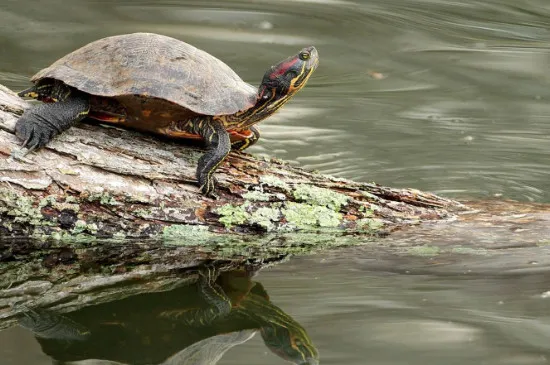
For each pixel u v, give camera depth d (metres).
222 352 7.02
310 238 9.34
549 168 13.46
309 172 9.83
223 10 20.16
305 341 7.04
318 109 15.90
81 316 7.73
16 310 7.79
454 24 20.28
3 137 8.52
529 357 6.69
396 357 6.69
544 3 21.84
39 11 19.38
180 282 8.66
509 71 17.67
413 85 17.11
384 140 14.47
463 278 8.55
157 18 19.34
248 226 9.24
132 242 9.01
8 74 15.99
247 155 9.73
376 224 9.58
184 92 8.59
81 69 8.67
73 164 8.76
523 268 8.68
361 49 18.72
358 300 8.00
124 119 8.88
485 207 10.35
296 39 18.81
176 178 9.04
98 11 19.59
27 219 8.74
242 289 8.44
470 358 6.67
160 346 7.13
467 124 15.28
